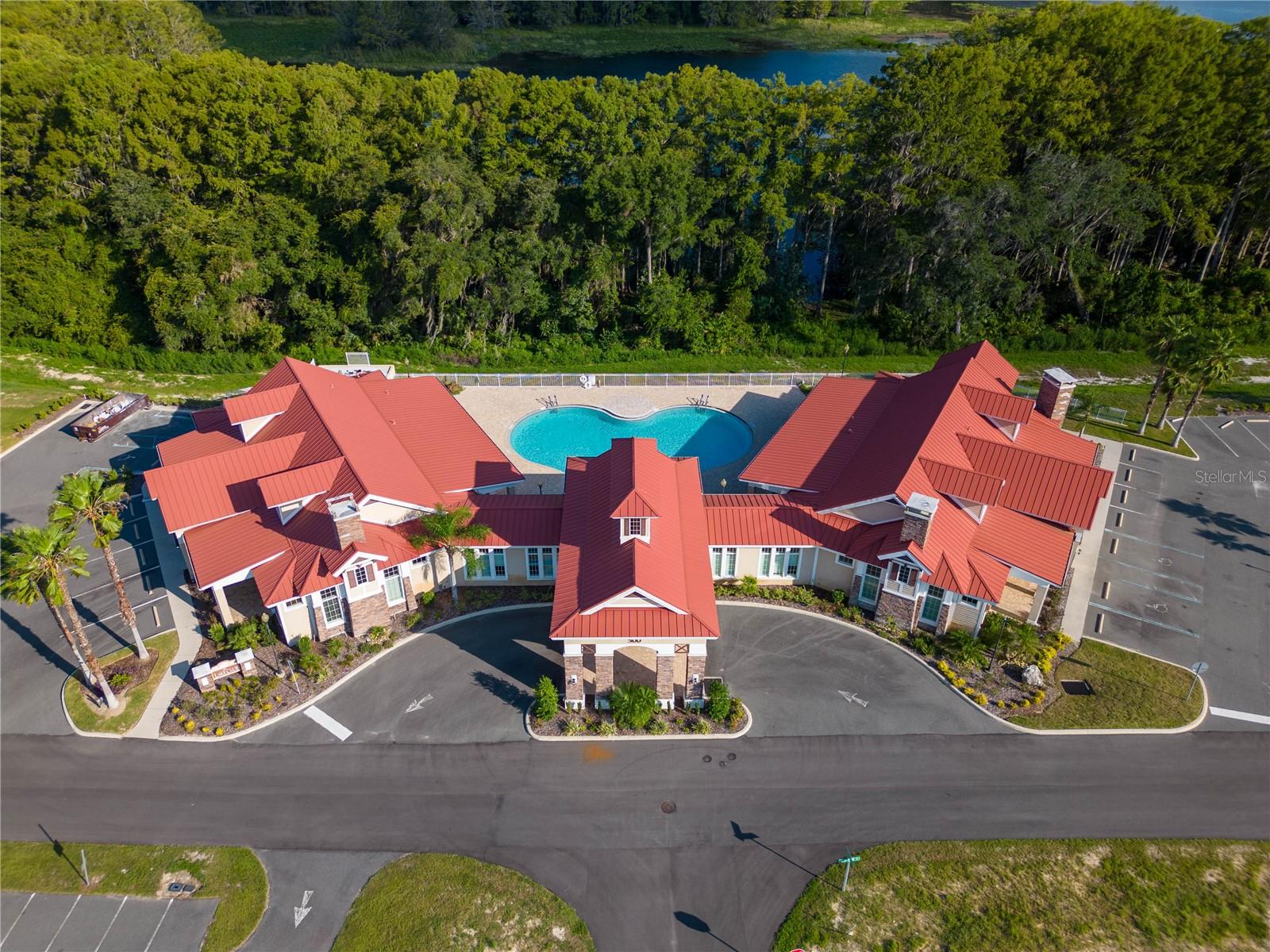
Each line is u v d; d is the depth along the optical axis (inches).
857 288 3238.2
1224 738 1513.3
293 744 1497.3
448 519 1737.2
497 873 1280.8
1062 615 1800.0
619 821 1360.7
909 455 1833.2
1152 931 1205.1
